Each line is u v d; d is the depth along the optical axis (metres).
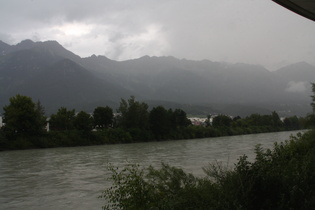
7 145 62.38
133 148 61.88
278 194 8.11
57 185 23.62
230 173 9.16
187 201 8.14
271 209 7.85
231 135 114.75
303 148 15.40
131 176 8.87
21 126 66.44
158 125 91.00
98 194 19.67
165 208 7.91
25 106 66.81
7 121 66.25
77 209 16.55
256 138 88.38
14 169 33.25
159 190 9.12
